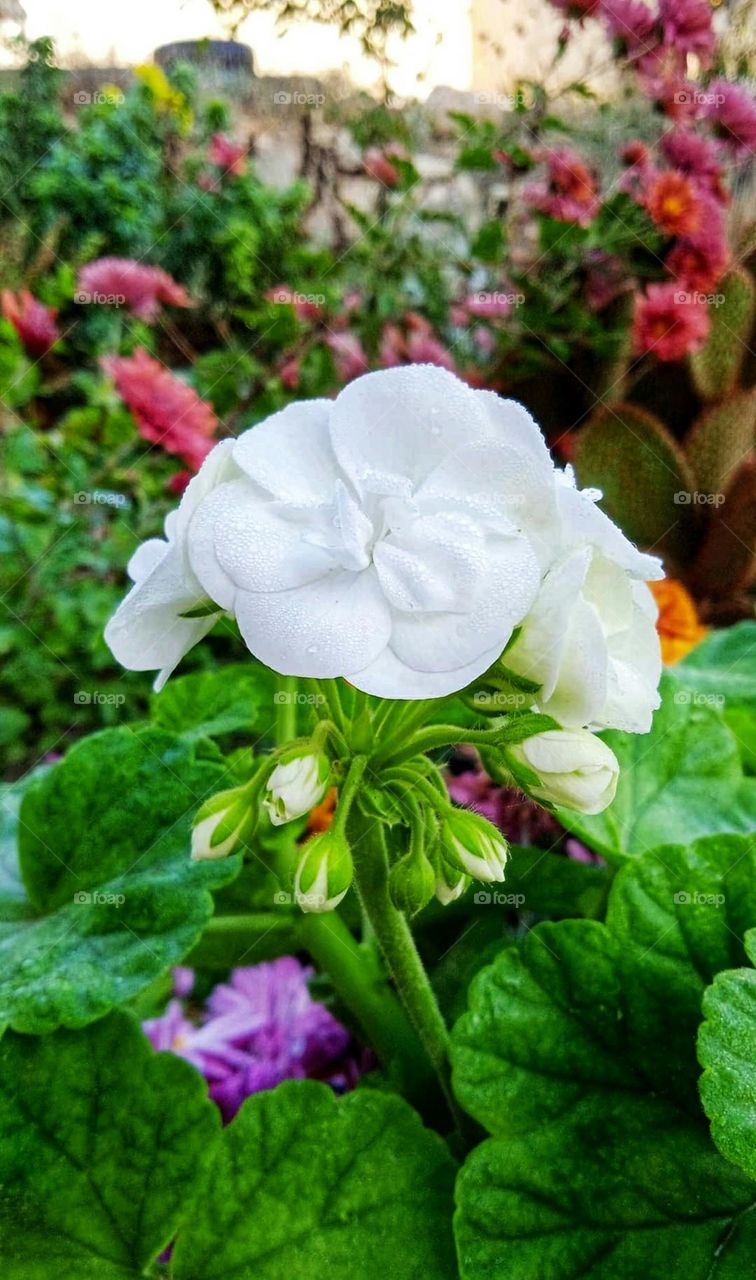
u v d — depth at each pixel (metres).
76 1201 0.14
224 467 0.12
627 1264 0.13
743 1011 0.14
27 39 0.43
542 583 0.11
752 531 0.32
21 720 0.35
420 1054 0.18
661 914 0.16
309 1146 0.15
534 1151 0.14
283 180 0.43
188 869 0.17
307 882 0.12
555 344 0.36
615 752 0.20
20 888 0.18
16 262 0.43
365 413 0.12
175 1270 0.14
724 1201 0.14
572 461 0.33
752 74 0.36
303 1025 0.21
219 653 0.35
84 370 0.43
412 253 0.39
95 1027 0.15
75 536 0.36
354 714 0.13
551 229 0.36
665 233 0.34
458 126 0.39
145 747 0.18
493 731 0.12
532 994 0.15
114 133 0.42
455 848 0.12
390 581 0.11
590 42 0.38
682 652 0.28
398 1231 0.14
